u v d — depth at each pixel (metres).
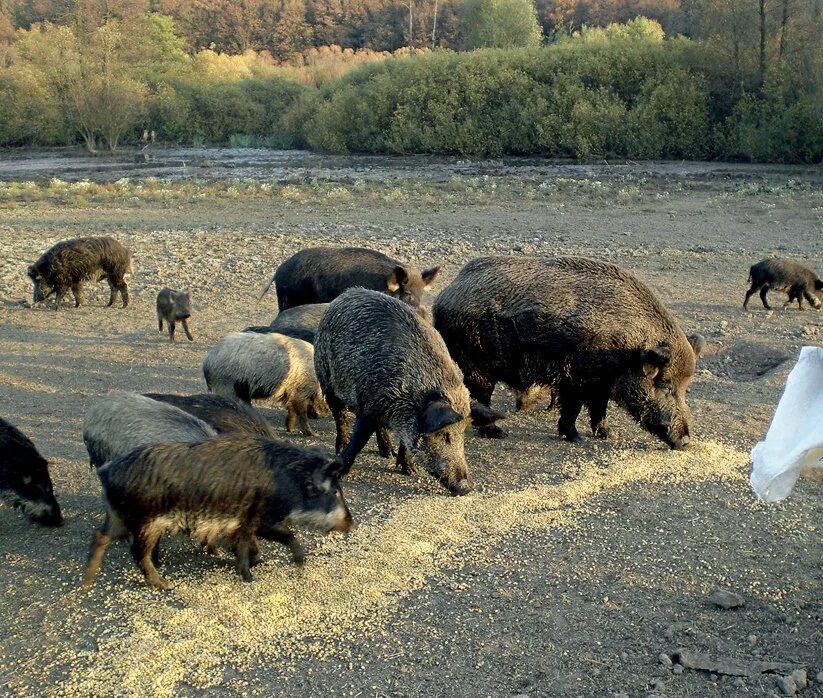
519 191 25.98
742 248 17.02
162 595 5.17
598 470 6.92
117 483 5.00
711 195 24.66
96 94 42.28
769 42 32.44
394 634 4.77
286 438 7.86
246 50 72.62
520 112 35.59
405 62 41.25
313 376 7.80
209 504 5.05
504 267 7.41
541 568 5.44
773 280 12.16
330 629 4.82
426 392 6.32
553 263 7.40
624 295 7.20
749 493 6.48
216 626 4.84
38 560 5.62
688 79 33.62
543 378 7.43
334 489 5.34
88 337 11.48
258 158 38.97
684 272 14.94
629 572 5.38
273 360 7.59
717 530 5.91
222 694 4.30
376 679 4.40
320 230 19.73
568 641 4.68
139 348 10.88
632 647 4.62
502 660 4.53
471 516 6.12
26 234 19.75
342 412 7.34
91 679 4.40
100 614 4.99
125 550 5.72
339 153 40.00
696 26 34.59
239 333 7.89
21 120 44.12
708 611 4.95
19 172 34.88
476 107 36.97
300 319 8.75
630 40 37.34
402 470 7.02
